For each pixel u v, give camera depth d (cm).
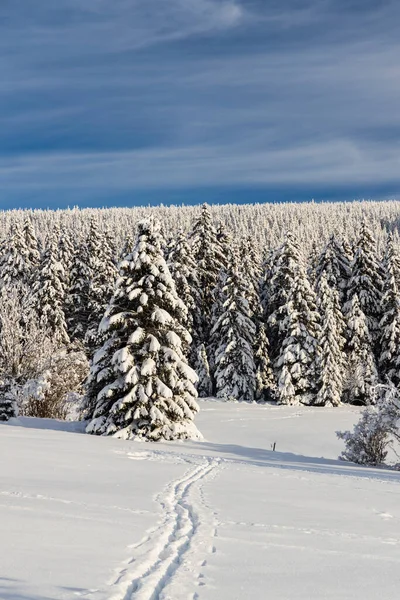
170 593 419
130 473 1238
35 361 3241
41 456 1376
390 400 2145
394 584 470
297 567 515
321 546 617
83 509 752
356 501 1018
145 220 2534
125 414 2367
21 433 1991
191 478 1240
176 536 631
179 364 2430
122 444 2017
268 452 2284
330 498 1040
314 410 3966
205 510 823
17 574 428
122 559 504
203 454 1942
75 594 389
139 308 2402
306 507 911
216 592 425
